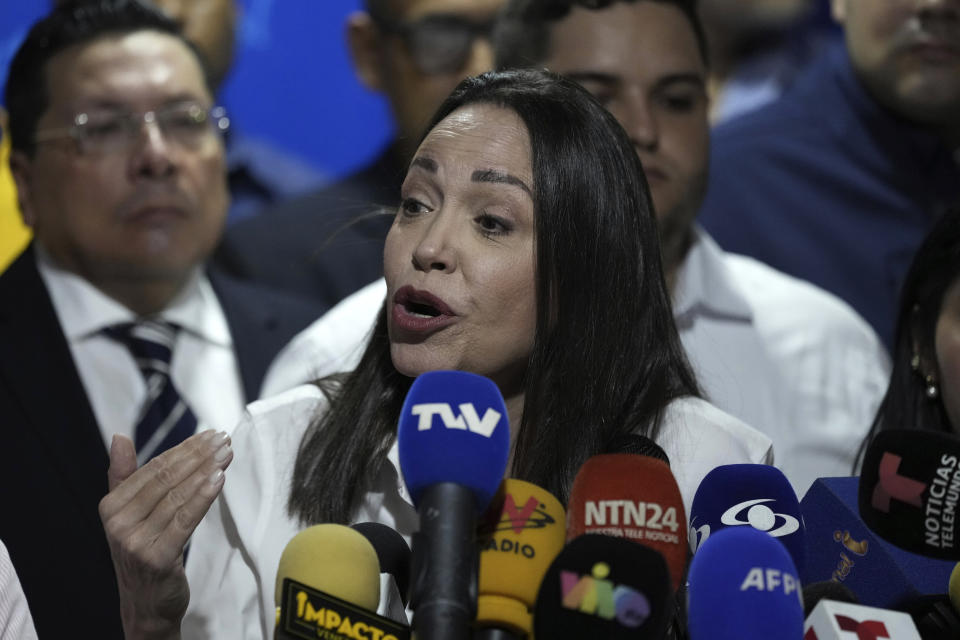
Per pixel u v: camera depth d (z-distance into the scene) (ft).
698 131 14.79
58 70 15.29
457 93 10.41
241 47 20.02
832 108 18.28
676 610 7.92
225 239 18.49
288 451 10.87
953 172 18.25
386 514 10.51
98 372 14.78
